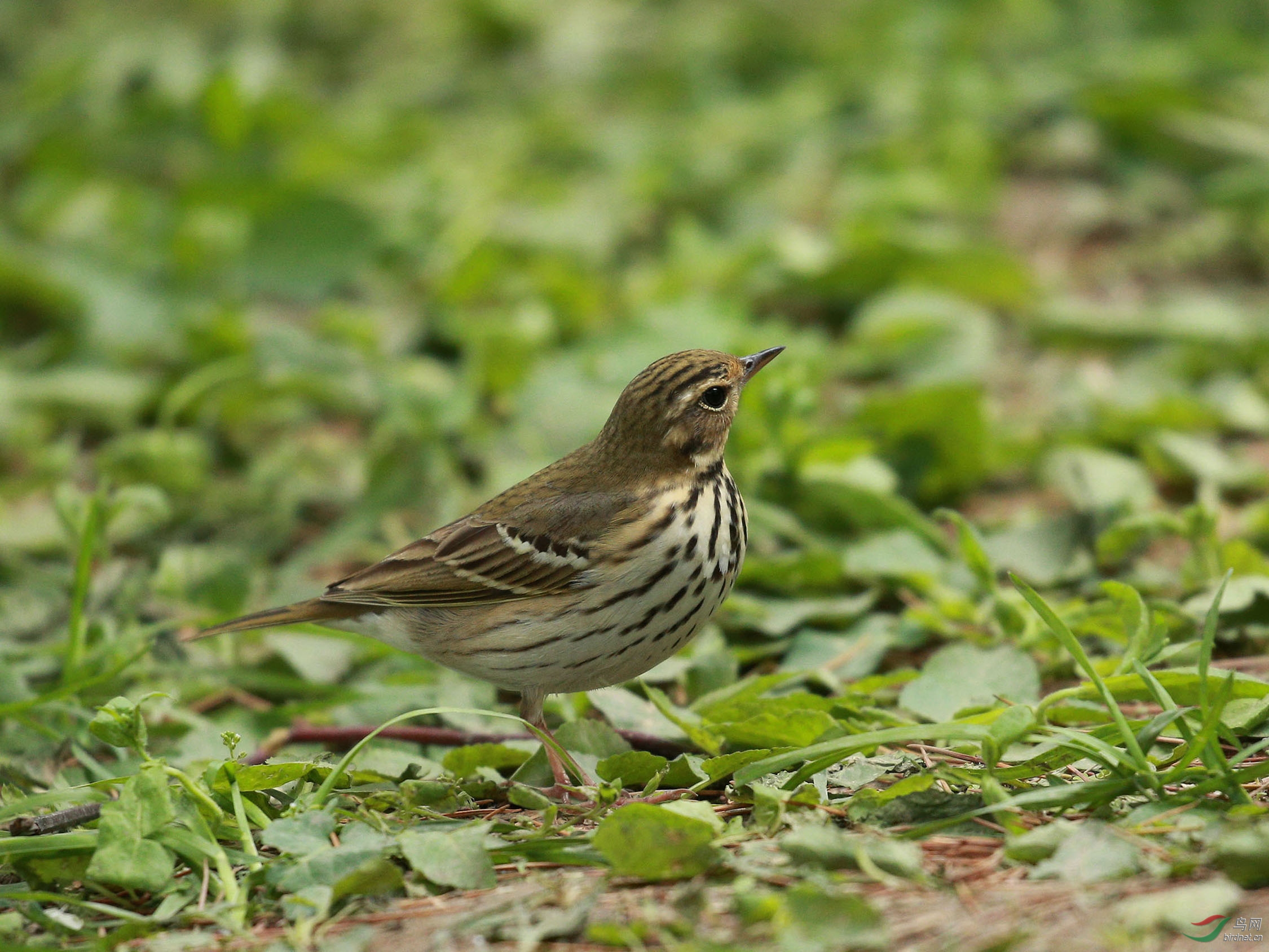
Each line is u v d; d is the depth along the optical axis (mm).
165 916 7277
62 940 7348
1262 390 15031
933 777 7660
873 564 11508
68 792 8359
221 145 21984
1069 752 7973
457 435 14844
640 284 18016
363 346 16703
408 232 19469
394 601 9984
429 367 16391
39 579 12711
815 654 10812
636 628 9523
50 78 23594
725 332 15945
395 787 8680
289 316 18469
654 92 25422
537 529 9586
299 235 19047
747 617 11320
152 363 17188
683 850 6953
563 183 21594
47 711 10336
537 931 6641
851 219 18422
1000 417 15211
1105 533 11398
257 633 11727
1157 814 7219
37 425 15648
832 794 8094
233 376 15156
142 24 28828
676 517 9453
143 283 18734
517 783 8578
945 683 9477
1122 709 9414
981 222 19641
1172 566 12031
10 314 17812
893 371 16062
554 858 7434
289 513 14023
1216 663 9883
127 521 13766
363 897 7230
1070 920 6387
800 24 27391
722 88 25219
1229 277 18203
